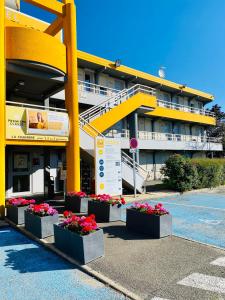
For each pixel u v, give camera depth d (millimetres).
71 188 12445
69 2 13281
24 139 10906
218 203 12656
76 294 4352
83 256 5445
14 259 5883
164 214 7328
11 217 9273
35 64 11164
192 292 4277
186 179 16578
